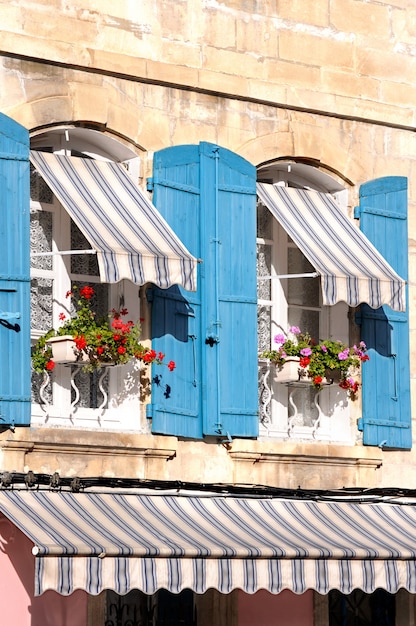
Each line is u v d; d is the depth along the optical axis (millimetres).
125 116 17703
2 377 16438
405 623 19438
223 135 18391
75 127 17438
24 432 16516
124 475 17219
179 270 16828
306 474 18453
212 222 18016
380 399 19031
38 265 17281
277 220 18453
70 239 17516
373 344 19062
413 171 19766
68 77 17375
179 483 17375
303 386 18750
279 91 18750
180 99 18109
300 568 16812
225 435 17781
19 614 16625
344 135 19266
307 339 18484
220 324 17891
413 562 17656
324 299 17672
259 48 18703
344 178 19250
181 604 18156
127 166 17906
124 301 17641
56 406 17109
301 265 19109
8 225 16656
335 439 18938
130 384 17547
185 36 18219
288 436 18609
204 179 18031
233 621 18125
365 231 19188
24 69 17109
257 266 18781
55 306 17312
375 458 18906
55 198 17469
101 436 17016
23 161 16797
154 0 18062
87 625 17188
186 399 17641
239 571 16438
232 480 17938
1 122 16719
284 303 18844
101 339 16875
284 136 18781
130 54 17828
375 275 18125
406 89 19734
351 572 17156
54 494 16516
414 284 19609
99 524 16234
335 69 19234
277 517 17672
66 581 15398
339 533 17672
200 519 17094
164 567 15992
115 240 16594
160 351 17469
